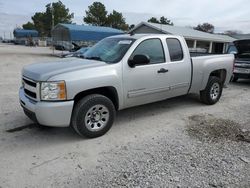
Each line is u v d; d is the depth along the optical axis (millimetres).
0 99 7051
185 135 4680
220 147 4184
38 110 3998
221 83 6918
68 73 4078
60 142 4328
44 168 3510
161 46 5367
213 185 3143
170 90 5586
